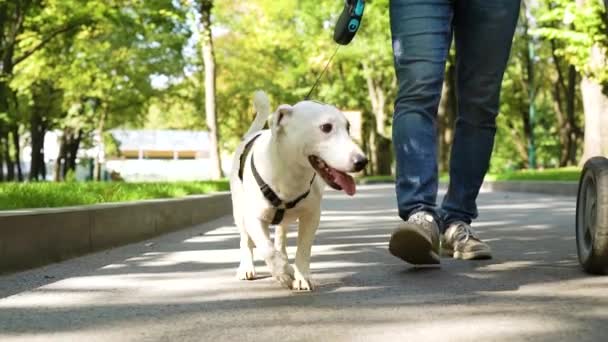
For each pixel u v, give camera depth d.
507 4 4.22
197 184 11.82
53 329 2.72
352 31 4.10
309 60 31.09
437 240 3.90
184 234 7.38
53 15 18.39
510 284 3.51
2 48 18.81
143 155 67.44
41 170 36.38
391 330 2.58
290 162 3.30
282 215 3.47
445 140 28.42
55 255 5.00
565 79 38.19
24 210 4.96
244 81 35.47
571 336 2.43
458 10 4.28
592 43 17.11
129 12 20.88
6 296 3.56
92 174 48.69
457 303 3.06
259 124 4.32
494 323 2.65
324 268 4.34
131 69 29.78
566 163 34.06
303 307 3.08
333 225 8.16
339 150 3.13
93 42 26.94
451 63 26.09
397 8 4.10
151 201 7.09
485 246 4.48
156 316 2.95
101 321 2.86
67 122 32.19
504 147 49.09
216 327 2.71
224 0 31.47
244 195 3.53
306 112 3.23
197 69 32.22
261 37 31.81
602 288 3.34
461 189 4.54
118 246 6.09
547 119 44.12
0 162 31.20
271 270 3.37
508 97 37.66
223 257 5.20
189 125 40.91
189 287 3.75
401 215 4.07
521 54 34.25
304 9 30.12
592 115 19.94
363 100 38.09
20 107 30.44
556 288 3.36
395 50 4.13
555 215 9.16
